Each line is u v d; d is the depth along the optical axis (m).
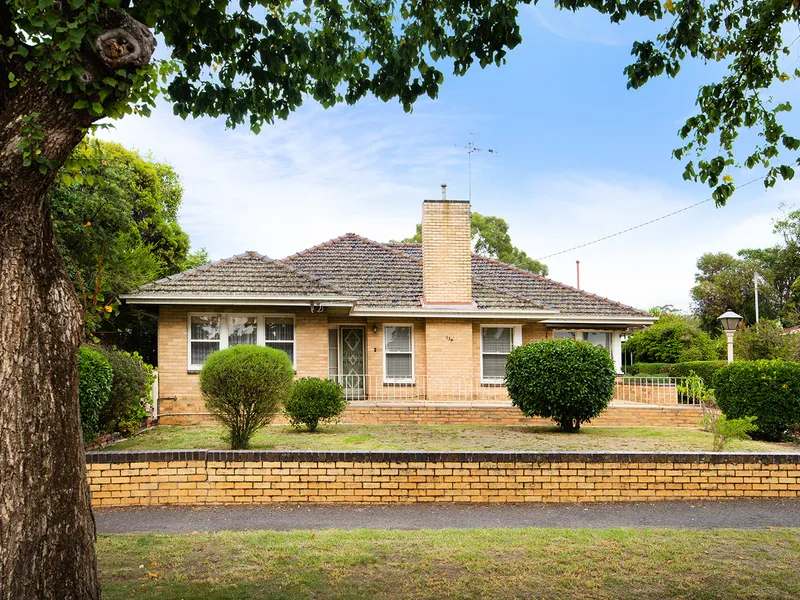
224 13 6.76
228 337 18.44
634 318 22.48
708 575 5.87
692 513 8.16
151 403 16.33
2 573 4.19
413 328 20.94
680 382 22.34
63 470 4.50
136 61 4.42
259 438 13.07
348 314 20.03
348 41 7.98
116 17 4.42
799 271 49.91
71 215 15.05
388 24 7.95
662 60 7.88
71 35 4.04
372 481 8.57
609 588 5.57
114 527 7.42
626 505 8.53
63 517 4.46
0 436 4.26
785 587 5.61
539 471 8.68
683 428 16.66
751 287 49.34
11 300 4.34
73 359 4.67
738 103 8.17
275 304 18.12
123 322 22.75
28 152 4.16
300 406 14.39
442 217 21.02
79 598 4.50
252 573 5.81
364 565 6.06
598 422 18.09
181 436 13.55
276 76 7.82
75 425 4.65
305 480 8.55
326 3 7.75
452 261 20.91
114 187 16.81
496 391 21.11
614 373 15.56
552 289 23.81
